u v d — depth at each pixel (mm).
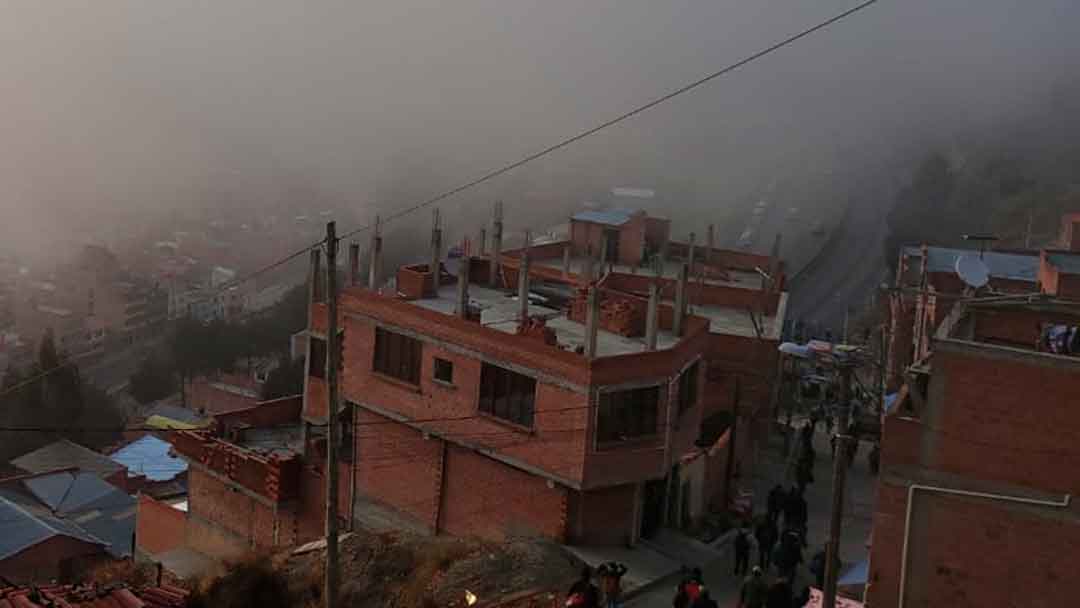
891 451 18891
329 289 20359
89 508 53906
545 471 29375
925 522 18641
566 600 22703
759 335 40031
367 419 34500
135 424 84812
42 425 77000
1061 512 17484
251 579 26312
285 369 94250
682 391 31438
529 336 30406
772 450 40594
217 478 37812
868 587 19203
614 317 34094
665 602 26594
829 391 35281
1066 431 17469
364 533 31078
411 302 36000
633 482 29422
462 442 31406
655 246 54844
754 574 22578
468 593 25266
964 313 21781
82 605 22062
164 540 40844
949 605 18547
